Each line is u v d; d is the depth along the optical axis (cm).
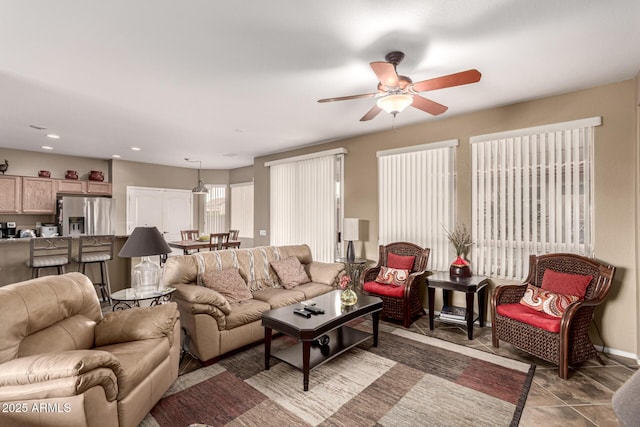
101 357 158
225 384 243
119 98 333
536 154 342
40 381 146
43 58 247
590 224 312
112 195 691
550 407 214
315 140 525
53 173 634
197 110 373
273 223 623
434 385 242
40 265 387
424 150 423
